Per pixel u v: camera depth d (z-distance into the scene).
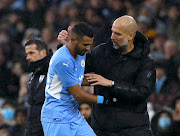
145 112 12.10
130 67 11.67
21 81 21.30
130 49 11.65
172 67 19.72
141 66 11.66
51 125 11.12
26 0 30.52
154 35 25.08
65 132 11.10
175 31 25.20
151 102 18.53
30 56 13.34
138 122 11.86
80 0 29.03
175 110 16.09
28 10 30.03
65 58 10.58
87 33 10.48
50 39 27.67
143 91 11.41
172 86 18.75
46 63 13.13
